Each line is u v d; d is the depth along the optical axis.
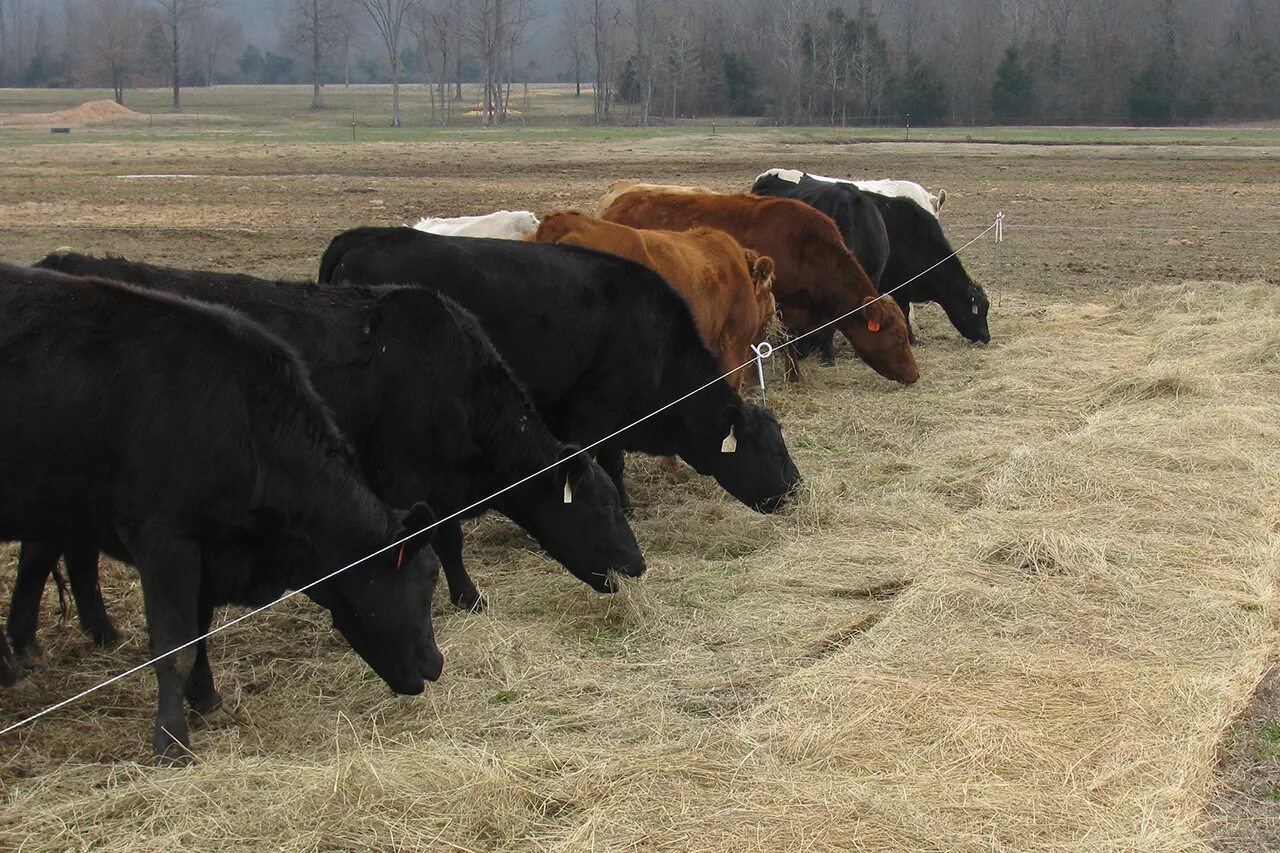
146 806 4.39
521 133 60.47
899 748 4.90
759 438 7.83
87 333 4.81
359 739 5.07
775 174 13.61
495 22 86.81
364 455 6.29
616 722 5.21
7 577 6.83
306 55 139.50
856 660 5.70
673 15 87.50
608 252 7.76
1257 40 74.75
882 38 80.06
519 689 5.50
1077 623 6.15
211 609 5.21
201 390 4.81
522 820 4.35
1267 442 8.96
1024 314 14.68
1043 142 49.62
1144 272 17.55
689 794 4.50
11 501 4.88
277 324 5.91
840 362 12.55
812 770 4.73
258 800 4.41
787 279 10.85
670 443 7.98
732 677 5.65
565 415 7.79
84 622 6.01
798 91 77.00
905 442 9.55
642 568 6.50
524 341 7.35
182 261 17.09
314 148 44.88
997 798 4.52
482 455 6.43
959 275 13.03
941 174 33.25
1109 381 10.76
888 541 7.34
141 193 26.59
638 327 7.60
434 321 6.23
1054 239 20.89
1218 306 14.20
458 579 6.57
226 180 30.25
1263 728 5.23
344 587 5.15
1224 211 25.06
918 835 4.27
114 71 102.12
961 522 7.59
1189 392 10.33
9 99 99.69
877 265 12.41
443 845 4.21
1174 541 7.16
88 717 5.30
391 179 31.14
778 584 6.76
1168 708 5.24
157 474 4.75
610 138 54.59
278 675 5.72
